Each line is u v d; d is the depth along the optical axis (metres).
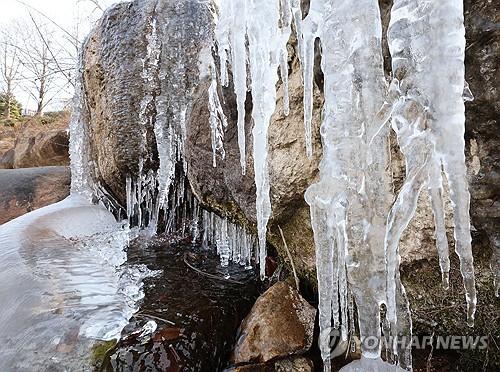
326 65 1.44
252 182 2.29
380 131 1.33
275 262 2.64
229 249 3.11
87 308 2.14
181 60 3.79
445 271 1.20
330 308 1.53
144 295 2.41
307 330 2.02
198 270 2.89
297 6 1.63
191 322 2.09
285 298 2.13
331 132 1.44
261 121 1.79
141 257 3.21
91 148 4.88
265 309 2.07
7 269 2.50
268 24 1.72
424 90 1.14
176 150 3.81
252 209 2.34
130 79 3.90
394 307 1.33
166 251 3.38
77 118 5.20
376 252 1.40
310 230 2.08
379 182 1.36
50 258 2.81
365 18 1.31
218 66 2.54
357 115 1.37
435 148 1.13
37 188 6.54
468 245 1.10
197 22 3.85
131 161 4.06
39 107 18.69
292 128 1.95
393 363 1.55
